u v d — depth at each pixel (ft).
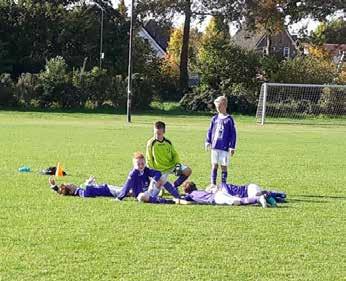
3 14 193.36
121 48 202.39
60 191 44.57
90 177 50.16
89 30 198.90
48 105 169.07
